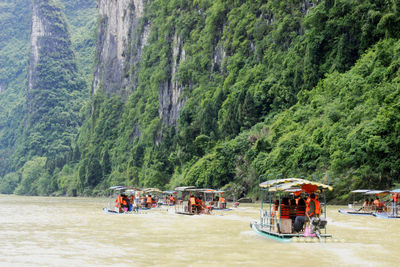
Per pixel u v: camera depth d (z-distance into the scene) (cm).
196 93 11575
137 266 1458
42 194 17100
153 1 16625
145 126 14050
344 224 2920
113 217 3531
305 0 8894
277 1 9575
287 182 2116
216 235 2281
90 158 15262
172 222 3058
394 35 6378
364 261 1563
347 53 7150
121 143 15212
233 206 5238
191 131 10088
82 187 14812
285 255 1669
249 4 10462
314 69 7594
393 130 5072
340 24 7350
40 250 1772
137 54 16950
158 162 10719
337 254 1694
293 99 8044
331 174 5438
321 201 5334
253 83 9162
